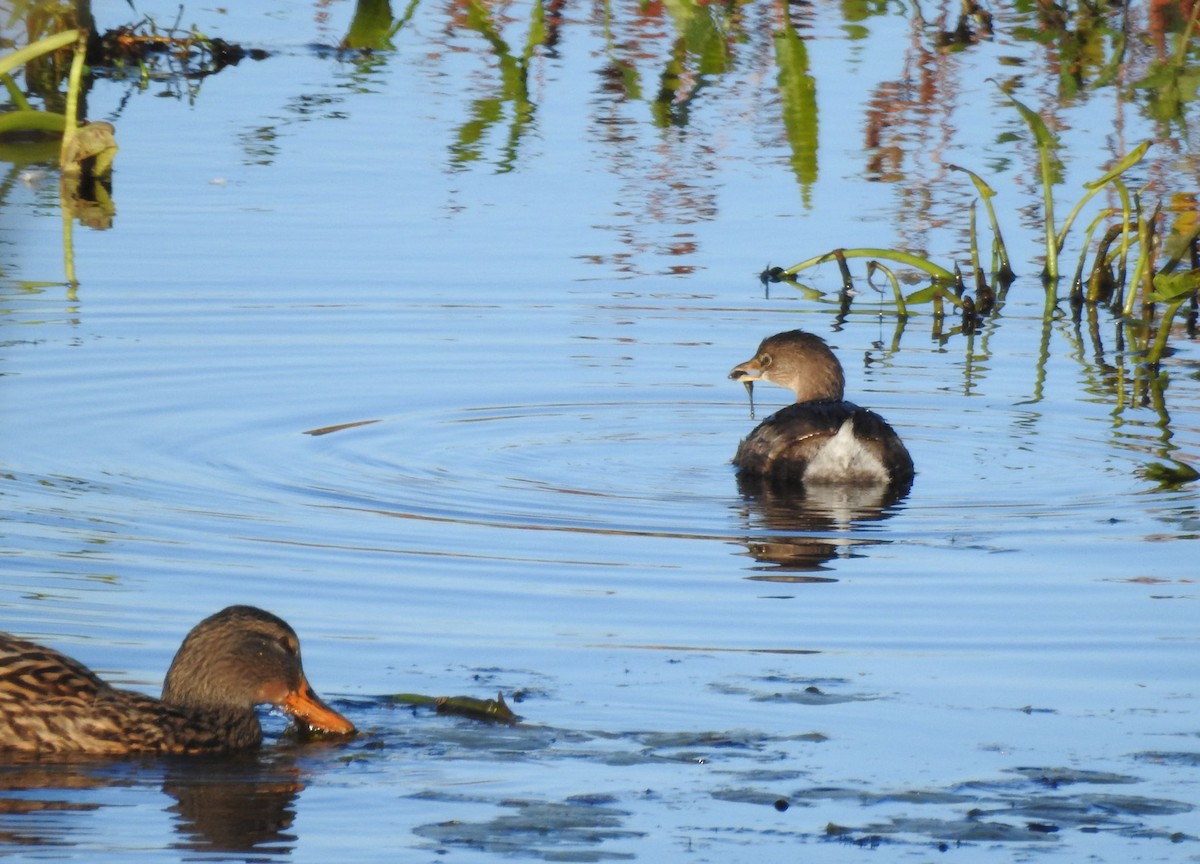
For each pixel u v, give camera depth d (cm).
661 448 1521
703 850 764
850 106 2492
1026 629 1090
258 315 1767
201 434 1472
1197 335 1891
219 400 1554
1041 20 2930
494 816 798
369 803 815
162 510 1288
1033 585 1176
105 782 843
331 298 1817
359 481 1383
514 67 2700
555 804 812
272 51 2777
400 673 990
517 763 865
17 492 1313
